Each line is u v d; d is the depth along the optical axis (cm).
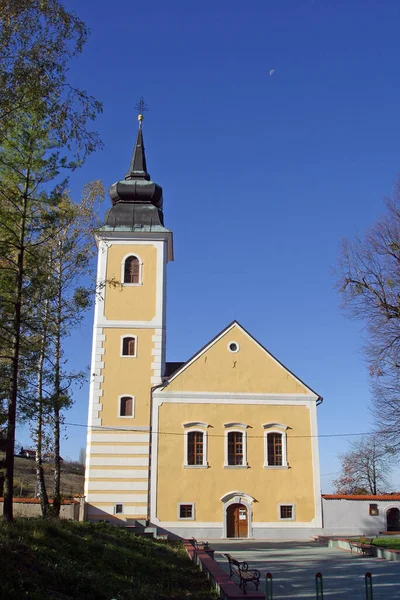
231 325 4238
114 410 4050
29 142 1989
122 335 4222
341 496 3972
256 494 3906
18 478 6644
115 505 3847
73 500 3747
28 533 1692
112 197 4678
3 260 2036
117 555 1970
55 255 2441
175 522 3822
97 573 1591
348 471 7294
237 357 4172
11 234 2000
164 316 4319
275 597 1745
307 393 4125
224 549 3253
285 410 4088
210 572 1872
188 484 3894
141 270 4384
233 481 3922
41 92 1677
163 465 3928
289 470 3975
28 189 2034
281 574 2247
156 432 3988
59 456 3030
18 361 1997
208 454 3966
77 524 2356
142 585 1673
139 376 4138
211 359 4153
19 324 1959
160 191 4697
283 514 3894
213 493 3891
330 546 3409
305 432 4056
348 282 3559
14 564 1342
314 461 4003
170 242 4678
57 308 2195
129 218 4512
